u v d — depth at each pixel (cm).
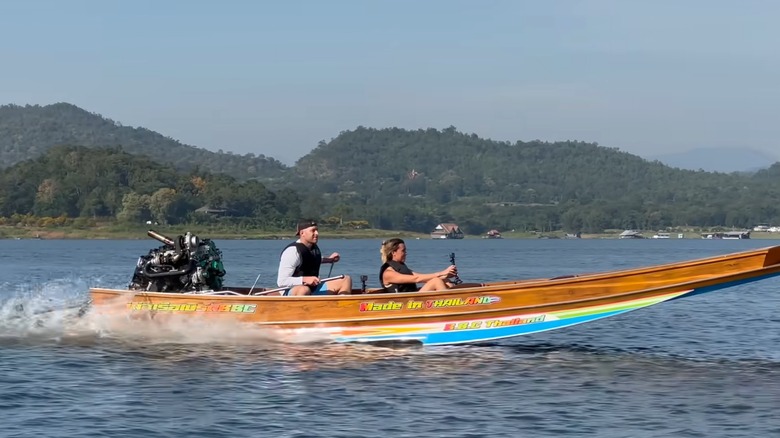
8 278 3528
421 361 1273
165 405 1035
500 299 1330
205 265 1445
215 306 1391
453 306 1338
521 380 1174
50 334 1460
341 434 930
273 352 1325
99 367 1233
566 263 5569
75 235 14238
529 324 1333
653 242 15850
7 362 1269
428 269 4622
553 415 1005
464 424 968
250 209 15675
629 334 1647
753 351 1446
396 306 1351
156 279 1436
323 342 1377
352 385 1131
